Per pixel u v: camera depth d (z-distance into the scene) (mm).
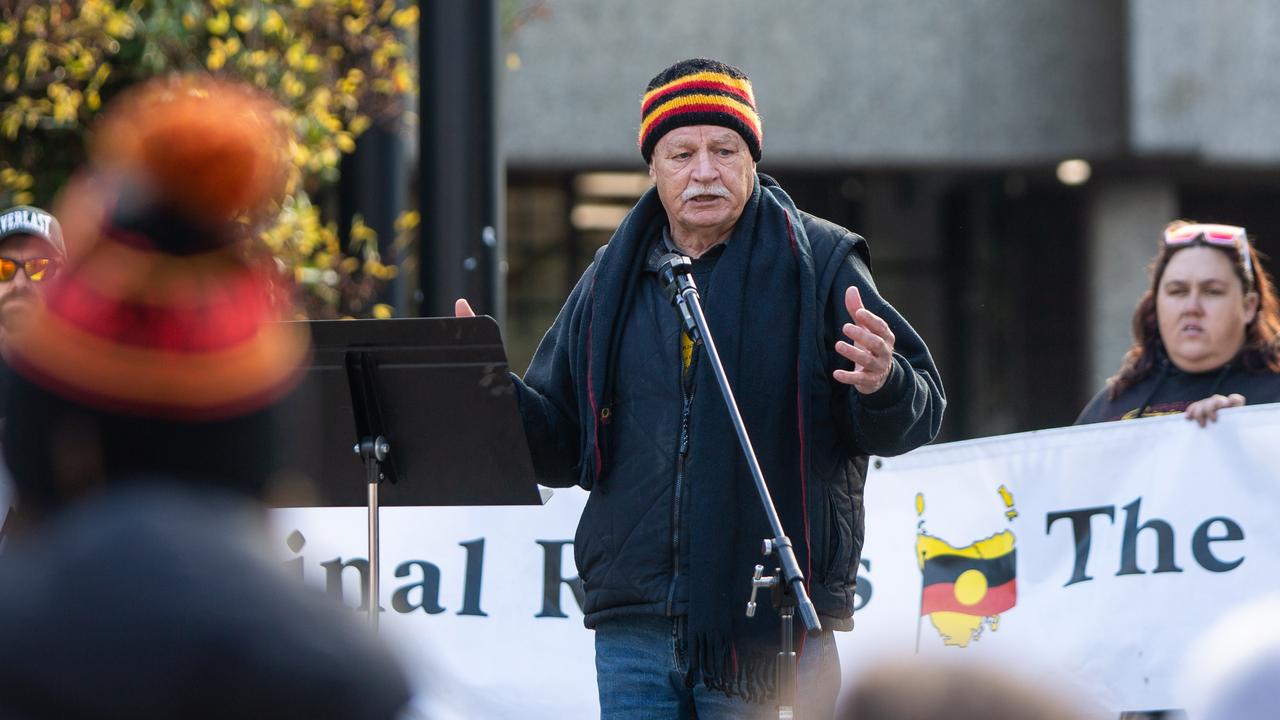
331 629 2295
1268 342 8195
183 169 2471
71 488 2406
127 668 2193
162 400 2398
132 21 12555
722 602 5820
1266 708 2203
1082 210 24781
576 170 23172
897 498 8406
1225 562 7949
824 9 23047
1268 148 23297
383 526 8531
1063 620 8133
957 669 2059
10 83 12219
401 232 13883
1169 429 8078
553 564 8469
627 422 6125
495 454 6223
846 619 6086
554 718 8398
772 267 6145
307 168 13141
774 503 5938
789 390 6027
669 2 22781
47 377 2396
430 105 9555
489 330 5977
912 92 23250
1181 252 8219
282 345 2566
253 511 2453
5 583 2262
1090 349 24578
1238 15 23172
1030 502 8227
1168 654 7984
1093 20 23297
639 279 6309
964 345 26016
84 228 2482
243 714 2211
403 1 13992
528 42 22609
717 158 6195
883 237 25906
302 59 12547
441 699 8383
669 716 6016
